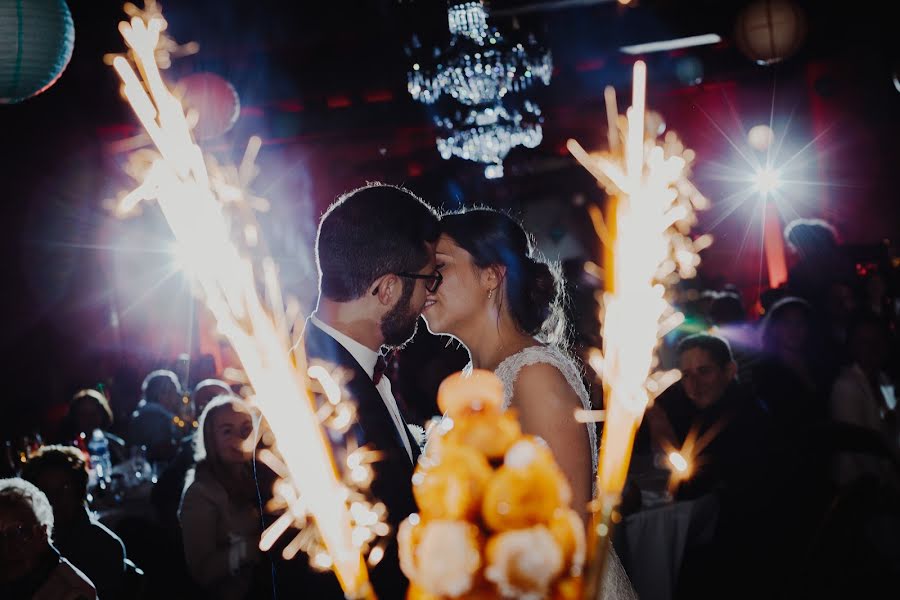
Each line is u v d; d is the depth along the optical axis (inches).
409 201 84.2
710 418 165.5
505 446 38.4
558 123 542.3
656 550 154.0
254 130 513.3
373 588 72.3
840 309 242.4
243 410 159.0
